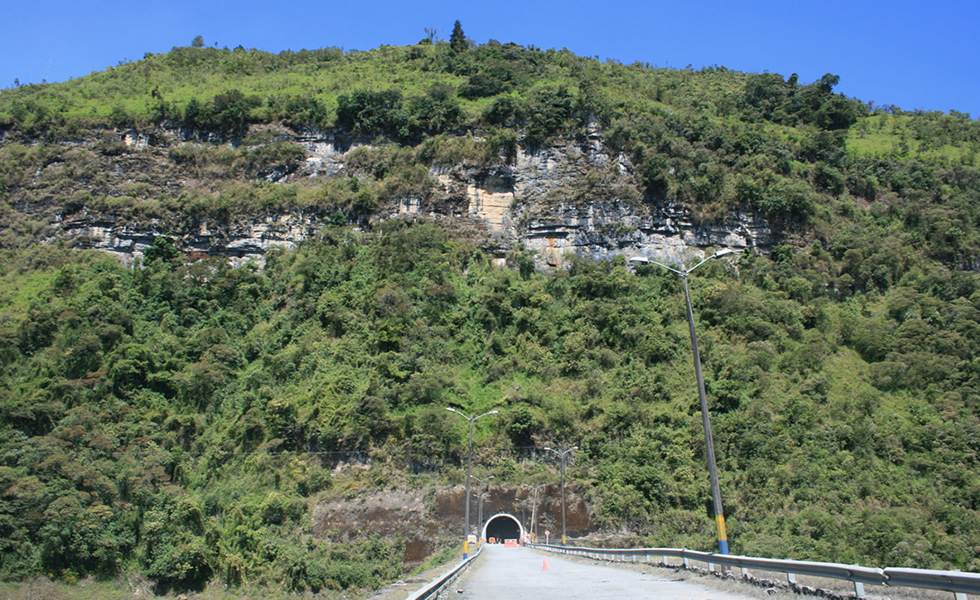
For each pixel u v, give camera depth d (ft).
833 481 203.92
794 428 223.10
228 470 229.86
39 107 369.50
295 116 374.63
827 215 339.77
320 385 250.37
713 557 78.38
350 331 273.95
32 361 249.55
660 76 531.50
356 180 344.69
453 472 231.50
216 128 373.81
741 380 244.63
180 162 356.38
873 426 219.20
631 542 211.61
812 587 58.59
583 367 267.18
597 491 227.20
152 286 292.61
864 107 497.87
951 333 256.73
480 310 287.89
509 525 285.02
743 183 337.31
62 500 187.11
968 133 454.81
